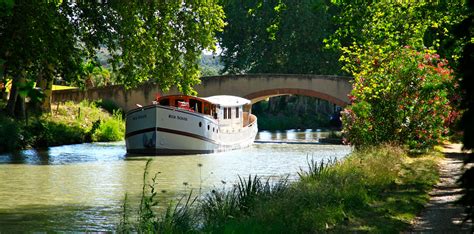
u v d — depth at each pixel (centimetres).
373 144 2417
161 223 986
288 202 1044
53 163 2605
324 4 1644
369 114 2509
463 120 683
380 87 2478
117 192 1750
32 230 1200
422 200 1238
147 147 3195
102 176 2175
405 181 1538
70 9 2914
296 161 2897
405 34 1844
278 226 906
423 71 2453
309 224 946
